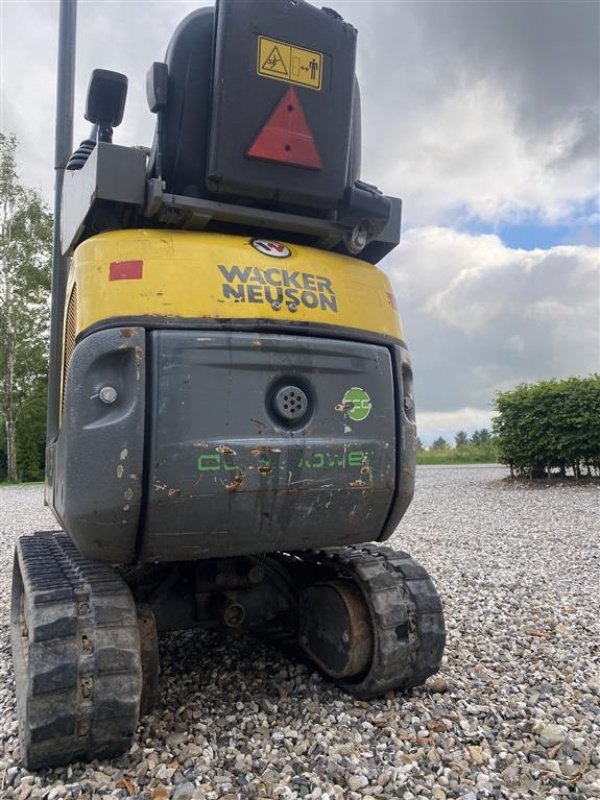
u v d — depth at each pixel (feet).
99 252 3.49
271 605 4.76
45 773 3.40
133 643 3.43
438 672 4.78
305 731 3.91
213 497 3.36
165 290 3.42
